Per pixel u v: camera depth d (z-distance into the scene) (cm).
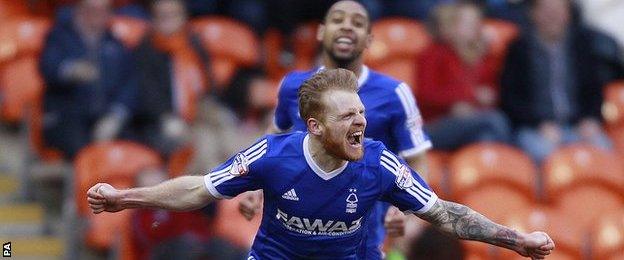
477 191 2442
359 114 1242
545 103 2583
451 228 1307
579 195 2511
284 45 2914
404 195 1302
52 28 2536
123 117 2492
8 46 2769
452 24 2566
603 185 2528
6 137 2688
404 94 1612
